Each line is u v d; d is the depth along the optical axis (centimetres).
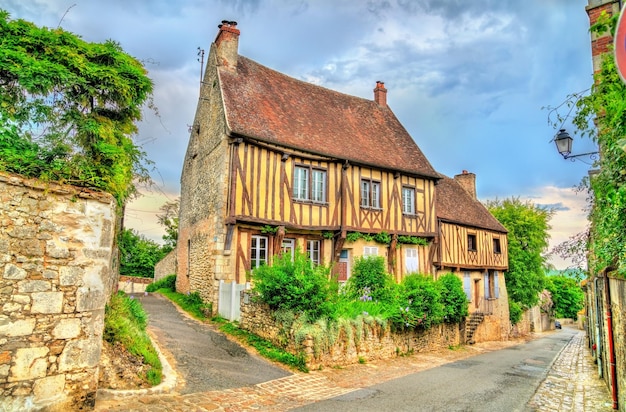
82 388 488
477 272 1980
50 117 521
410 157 1702
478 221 2009
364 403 648
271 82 1548
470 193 2314
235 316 1100
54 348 469
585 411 682
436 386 793
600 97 506
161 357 744
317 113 1570
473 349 1427
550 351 1591
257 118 1308
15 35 517
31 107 508
